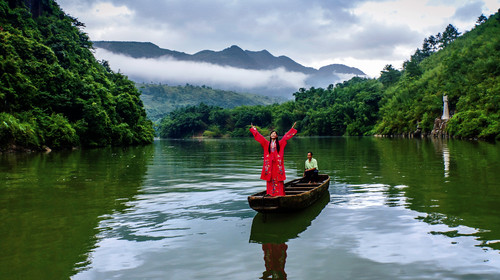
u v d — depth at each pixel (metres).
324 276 4.64
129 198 9.91
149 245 5.95
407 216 7.49
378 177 13.21
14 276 4.73
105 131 42.59
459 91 54.81
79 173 15.62
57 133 34.59
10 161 21.55
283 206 7.54
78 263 5.18
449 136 50.38
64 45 54.53
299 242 6.00
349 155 24.16
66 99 39.06
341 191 10.56
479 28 99.62
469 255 5.25
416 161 18.72
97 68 66.00
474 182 11.60
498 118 39.69
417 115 65.06
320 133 106.06
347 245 5.79
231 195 10.27
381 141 48.25
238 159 23.45
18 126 29.56
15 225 7.20
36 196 10.26
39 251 5.69
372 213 7.82
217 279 4.60
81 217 7.83
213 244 5.96
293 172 15.73
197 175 14.79
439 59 100.50
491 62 52.44
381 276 4.60
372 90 109.50
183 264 5.12
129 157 25.50
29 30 49.38
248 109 142.25
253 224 7.17
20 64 37.41
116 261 5.25
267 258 5.30
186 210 8.45
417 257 5.22
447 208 8.12
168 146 47.72
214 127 138.62
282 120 121.94
